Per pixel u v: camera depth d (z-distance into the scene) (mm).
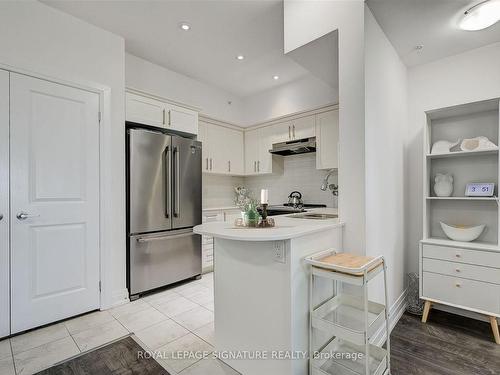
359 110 1737
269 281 1431
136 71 3088
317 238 1557
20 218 1979
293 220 2025
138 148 2646
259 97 4207
